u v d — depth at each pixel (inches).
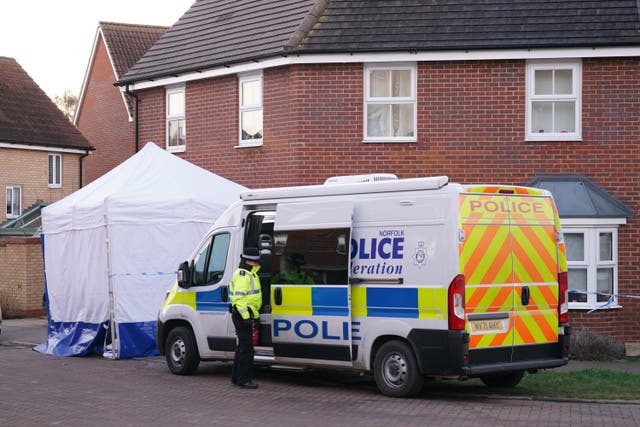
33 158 1604.3
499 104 780.0
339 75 802.8
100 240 687.7
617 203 761.6
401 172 792.9
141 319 684.7
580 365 626.2
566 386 524.7
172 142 946.7
